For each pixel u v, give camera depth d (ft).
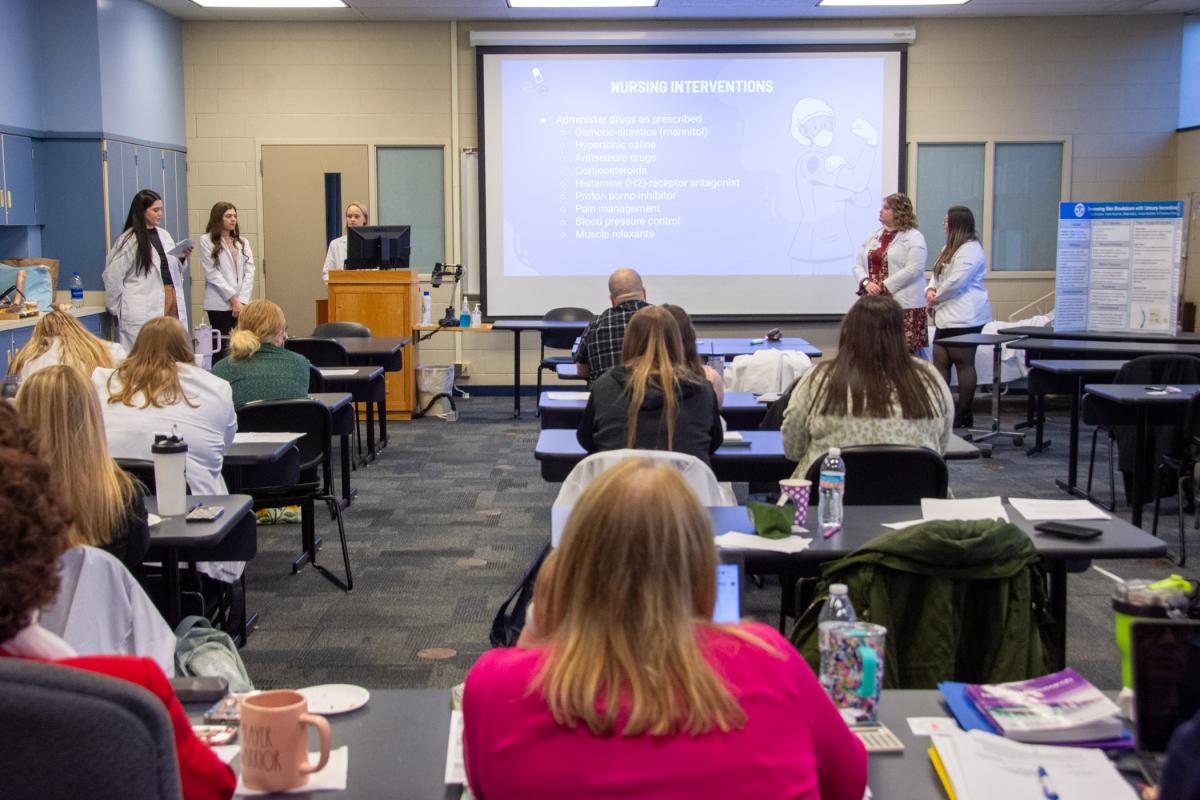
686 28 30.86
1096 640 12.62
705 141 31.19
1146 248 23.79
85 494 7.96
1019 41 31.30
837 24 30.94
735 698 3.95
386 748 5.37
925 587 7.64
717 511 9.46
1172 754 3.28
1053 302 32.12
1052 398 30.50
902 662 7.67
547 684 3.97
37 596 3.41
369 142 31.24
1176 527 17.44
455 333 32.04
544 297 31.65
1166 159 31.81
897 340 10.96
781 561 8.58
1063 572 9.20
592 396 12.04
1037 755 5.13
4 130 24.31
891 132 31.30
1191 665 4.74
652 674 3.90
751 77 30.99
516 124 31.01
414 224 31.60
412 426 27.17
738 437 13.60
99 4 25.90
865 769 4.33
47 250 26.37
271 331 16.74
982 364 28.55
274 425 15.29
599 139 31.14
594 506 4.11
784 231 31.53
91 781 2.95
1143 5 30.01
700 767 3.82
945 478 10.63
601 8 29.50
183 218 30.91
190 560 10.33
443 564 15.67
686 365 13.12
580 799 3.81
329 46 30.96
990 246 31.89
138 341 12.09
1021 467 22.24
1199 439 15.48
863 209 31.50
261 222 31.45
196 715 5.77
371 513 18.49
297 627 13.20
